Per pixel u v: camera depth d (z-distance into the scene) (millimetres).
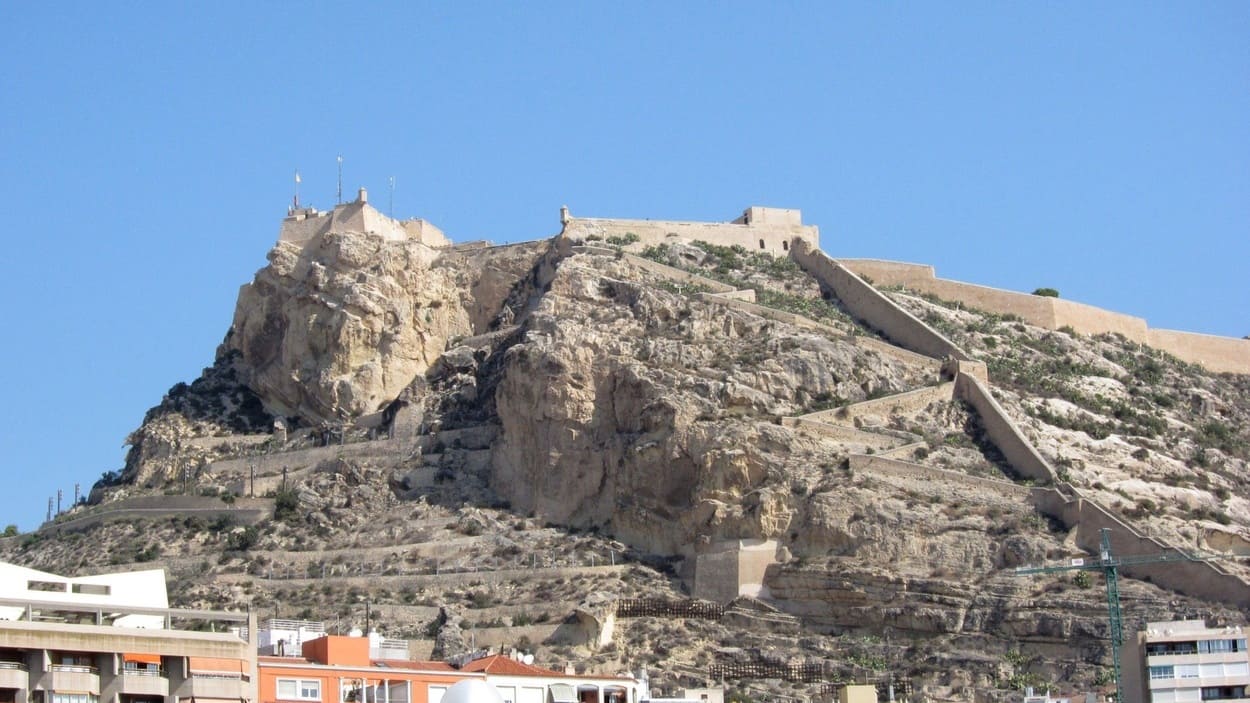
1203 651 191500
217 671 138625
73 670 133625
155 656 137125
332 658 155500
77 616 141750
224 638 139625
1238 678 189875
